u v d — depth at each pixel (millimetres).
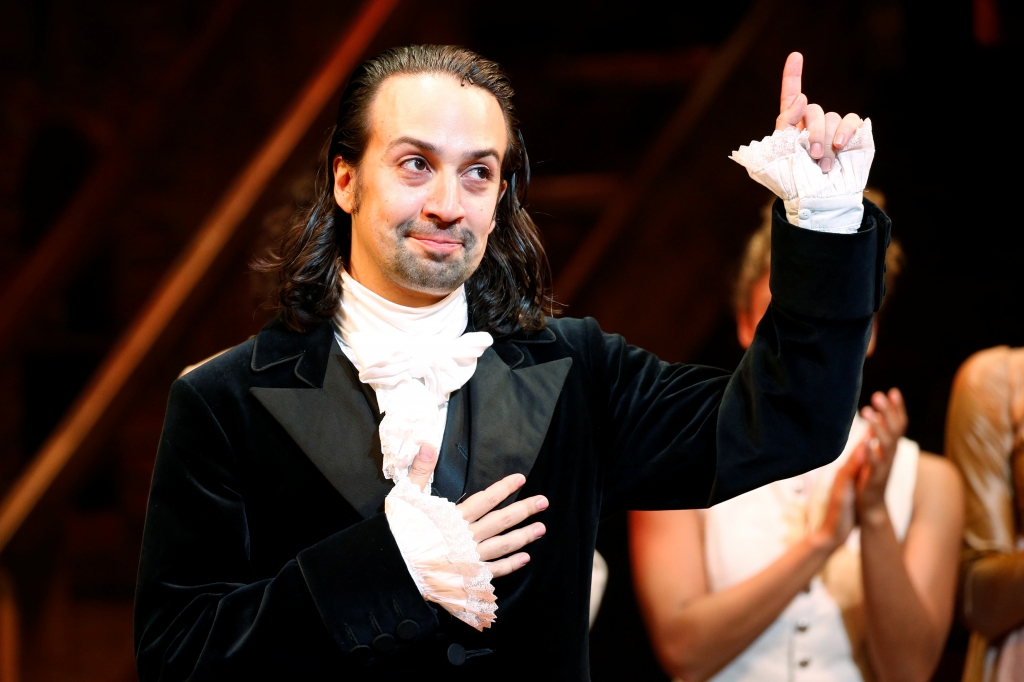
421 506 5102
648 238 14180
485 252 5988
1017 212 16219
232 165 14961
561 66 19266
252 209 13008
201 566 5387
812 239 4945
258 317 13078
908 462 8148
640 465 5691
